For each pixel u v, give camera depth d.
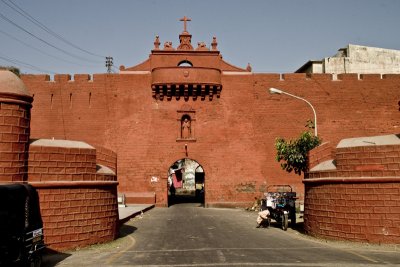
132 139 30.59
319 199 13.80
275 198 17.80
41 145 11.56
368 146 12.53
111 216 13.40
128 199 29.83
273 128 30.97
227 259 9.96
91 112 30.75
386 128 31.25
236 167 30.58
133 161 30.41
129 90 31.06
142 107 30.94
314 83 31.47
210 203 30.16
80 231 11.96
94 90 30.98
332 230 13.11
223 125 30.95
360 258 9.94
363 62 43.91
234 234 15.19
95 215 12.52
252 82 31.45
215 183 30.38
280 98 31.27
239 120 31.03
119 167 30.30
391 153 12.12
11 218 8.11
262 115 31.11
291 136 30.89
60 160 11.85
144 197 29.80
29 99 11.38
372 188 12.26
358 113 31.31
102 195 12.92
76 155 12.25
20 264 8.21
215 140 30.81
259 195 30.30
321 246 11.98
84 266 9.39
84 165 12.44
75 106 30.78
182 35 31.98
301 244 12.48
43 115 30.67
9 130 10.80
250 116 31.08
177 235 14.88
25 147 11.18
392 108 31.47
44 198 11.26
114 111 30.78
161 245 12.51
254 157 30.69
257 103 31.23
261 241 13.27
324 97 31.34
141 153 30.48
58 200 11.53
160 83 30.44
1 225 7.79
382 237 11.92
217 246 12.18
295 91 31.38
